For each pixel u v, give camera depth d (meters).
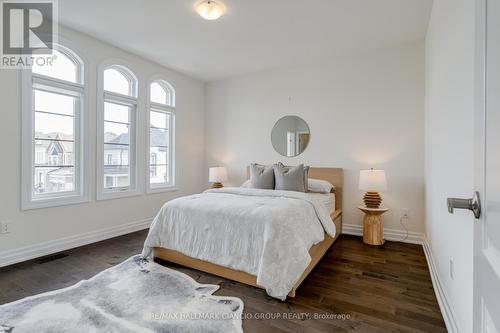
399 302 1.95
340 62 3.88
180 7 2.65
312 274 2.42
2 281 2.24
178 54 3.80
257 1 2.53
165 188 4.32
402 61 3.48
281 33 3.17
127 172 3.83
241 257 2.15
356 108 3.77
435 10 2.43
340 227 3.76
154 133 4.27
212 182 4.86
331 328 1.66
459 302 1.48
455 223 1.60
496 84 0.61
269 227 2.06
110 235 3.51
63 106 3.11
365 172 3.25
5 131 2.57
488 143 0.66
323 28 3.04
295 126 4.22
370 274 2.42
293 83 4.24
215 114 5.02
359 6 2.61
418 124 3.40
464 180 1.42
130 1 2.55
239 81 4.74
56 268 2.51
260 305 1.90
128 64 3.72
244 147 4.71
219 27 3.04
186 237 2.46
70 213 3.10
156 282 2.21
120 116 3.74
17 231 2.66
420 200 3.38
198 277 2.32
